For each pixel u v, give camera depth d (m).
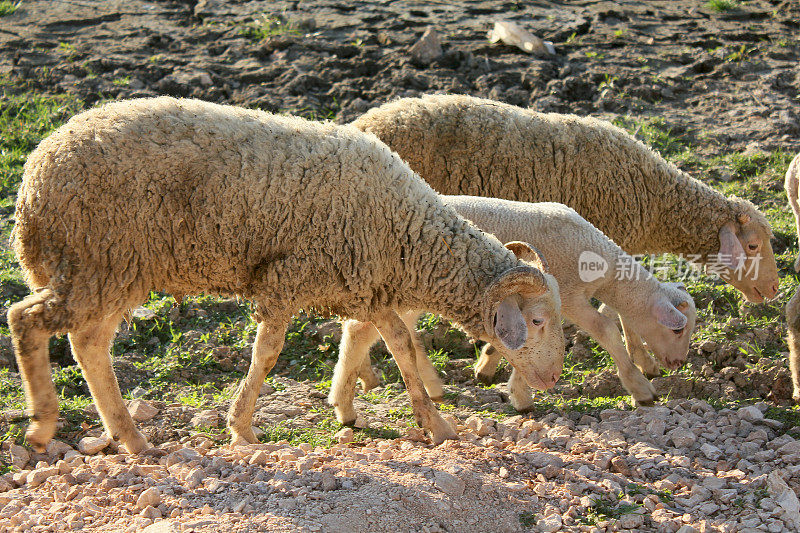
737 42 16.23
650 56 15.49
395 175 6.07
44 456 5.87
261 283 5.87
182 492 5.10
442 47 15.27
